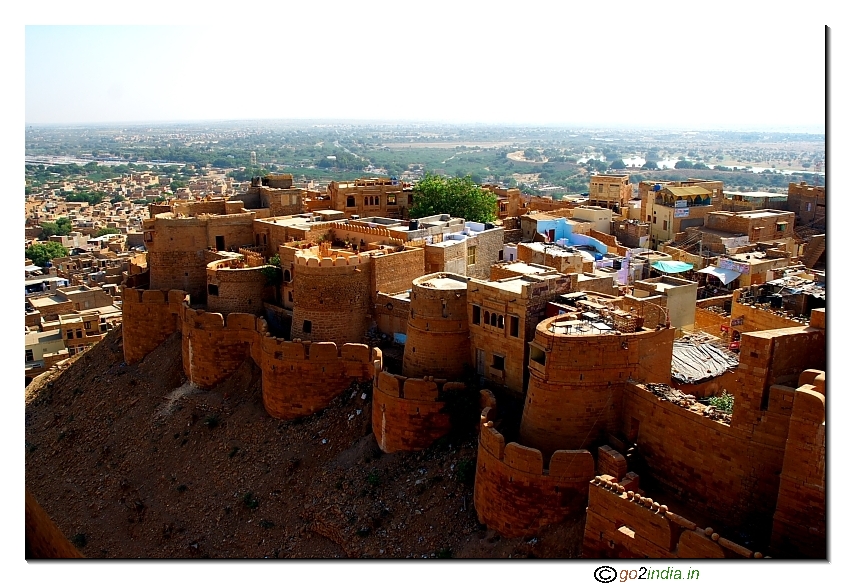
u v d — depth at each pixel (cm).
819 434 2623
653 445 3388
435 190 8144
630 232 8581
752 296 4631
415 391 4184
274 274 5844
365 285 5178
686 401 3288
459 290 4341
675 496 3300
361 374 4822
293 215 7275
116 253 14600
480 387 4272
